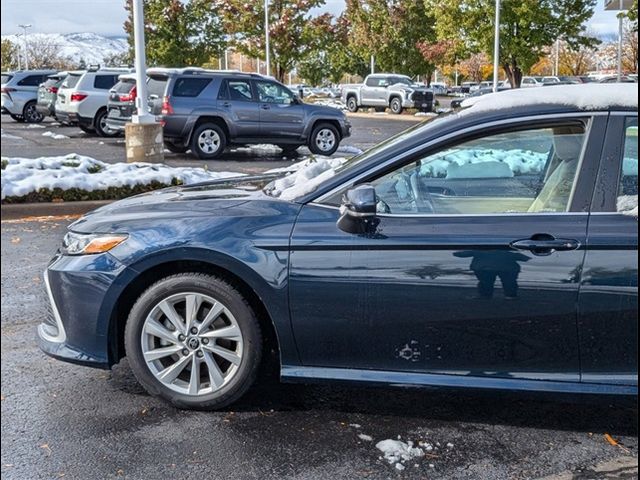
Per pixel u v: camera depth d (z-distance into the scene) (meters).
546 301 3.33
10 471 3.21
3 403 3.88
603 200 3.37
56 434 3.55
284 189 3.96
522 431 3.58
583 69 52.53
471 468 3.22
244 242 3.55
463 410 3.81
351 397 3.96
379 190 3.62
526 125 3.53
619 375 3.37
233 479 3.14
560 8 28.42
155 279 3.75
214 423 3.66
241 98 15.38
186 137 15.11
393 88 33.25
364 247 3.45
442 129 3.61
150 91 15.18
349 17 39.59
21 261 6.93
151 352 3.74
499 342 3.42
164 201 4.02
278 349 3.71
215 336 3.68
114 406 3.86
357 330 3.51
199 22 34.00
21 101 25.86
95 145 17.58
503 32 28.66
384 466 3.24
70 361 3.81
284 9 36.12
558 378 3.42
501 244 3.34
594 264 3.28
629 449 3.39
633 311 3.29
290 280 3.50
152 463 3.28
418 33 38.41
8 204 9.06
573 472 3.19
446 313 3.42
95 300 3.70
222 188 4.38
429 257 3.40
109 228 3.78
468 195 3.61
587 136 3.45
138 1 11.84
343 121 16.36
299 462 3.27
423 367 3.52
